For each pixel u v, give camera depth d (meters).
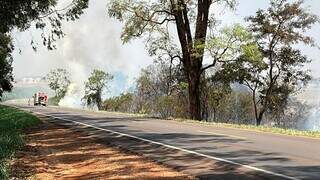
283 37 51.84
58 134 22.05
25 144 17.88
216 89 55.78
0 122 28.69
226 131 22.08
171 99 55.00
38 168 12.61
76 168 12.73
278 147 15.37
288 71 54.03
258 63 44.84
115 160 13.39
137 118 34.66
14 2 23.77
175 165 12.14
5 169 11.13
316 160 12.46
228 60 40.34
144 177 10.62
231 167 11.54
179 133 20.83
